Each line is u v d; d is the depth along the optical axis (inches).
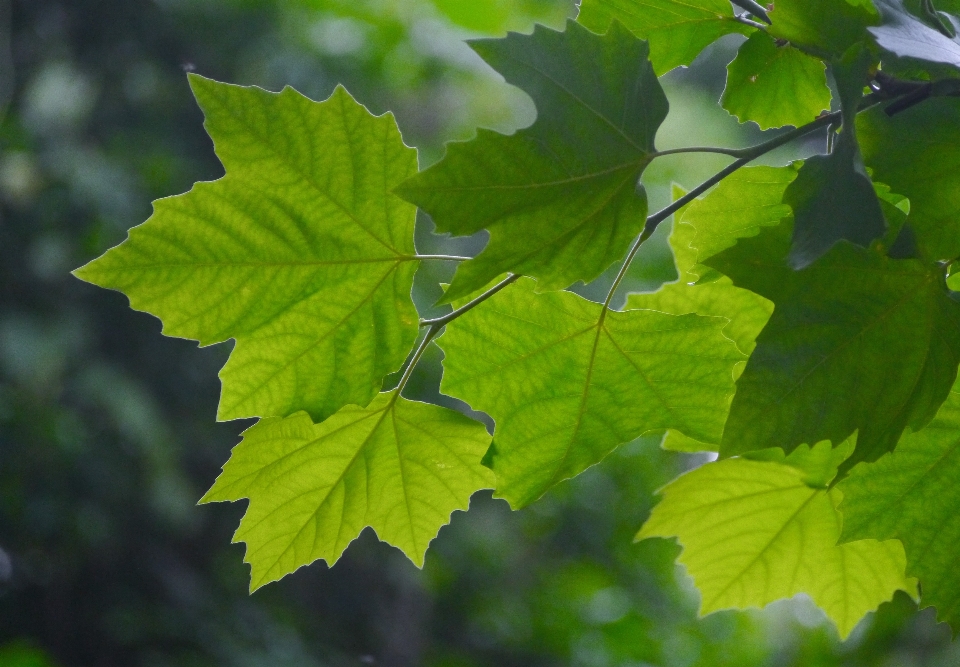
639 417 53.2
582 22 53.7
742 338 55.6
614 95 50.1
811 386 49.8
